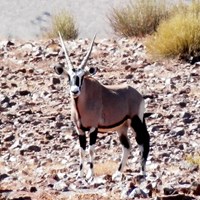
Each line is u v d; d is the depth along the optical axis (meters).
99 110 36.59
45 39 77.75
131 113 37.91
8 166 39.69
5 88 58.28
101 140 44.84
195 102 53.75
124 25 76.19
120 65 64.50
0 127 48.06
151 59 65.56
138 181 34.44
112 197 31.45
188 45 65.25
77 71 36.12
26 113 51.22
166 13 76.62
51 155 42.25
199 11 72.81
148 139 38.31
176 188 32.50
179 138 45.62
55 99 55.28
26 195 31.62
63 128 47.53
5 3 115.25
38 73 62.81
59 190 33.00
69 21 83.06
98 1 113.56
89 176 35.69
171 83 58.94
